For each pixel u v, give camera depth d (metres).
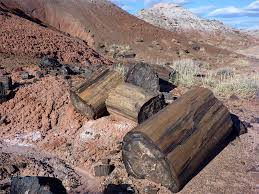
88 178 2.39
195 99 2.50
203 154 2.35
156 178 2.24
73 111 3.05
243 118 3.25
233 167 2.44
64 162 2.60
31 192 1.96
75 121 2.98
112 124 2.82
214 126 2.48
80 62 5.11
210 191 2.18
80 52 5.54
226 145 2.70
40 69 4.02
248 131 2.97
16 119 3.16
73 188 2.28
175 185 2.16
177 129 2.24
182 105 2.41
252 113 3.39
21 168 2.51
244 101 3.71
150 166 2.23
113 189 2.22
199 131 2.35
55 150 2.76
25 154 2.71
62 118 3.08
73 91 2.93
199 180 2.28
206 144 2.38
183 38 10.68
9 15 6.73
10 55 4.65
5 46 5.01
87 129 2.87
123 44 9.28
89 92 2.90
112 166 2.44
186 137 2.25
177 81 4.10
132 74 3.17
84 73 3.91
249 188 2.23
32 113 3.16
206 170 2.38
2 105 3.27
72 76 3.84
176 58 8.73
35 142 2.89
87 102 2.86
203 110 2.47
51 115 3.13
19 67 4.04
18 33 5.68
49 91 3.36
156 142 2.15
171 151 2.15
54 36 6.07
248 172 2.39
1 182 2.35
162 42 9.84
